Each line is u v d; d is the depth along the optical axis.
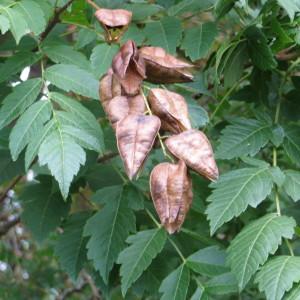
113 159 0.74
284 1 0.56
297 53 0.69
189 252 0.67
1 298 1.15
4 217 1.09
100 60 0.61
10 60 0.62
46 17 0.61
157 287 0.65
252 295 0.70
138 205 0.64
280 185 0.55
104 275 0.62
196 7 0.68
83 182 0.73
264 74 0.71
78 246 0.68
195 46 0.65
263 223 0.51
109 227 0.63
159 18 0.70
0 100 0.68
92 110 0.69
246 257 0.49
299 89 0.71
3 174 0.72
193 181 0.71
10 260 1.21
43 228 0.72
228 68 0.68
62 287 1.26
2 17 0.53
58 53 0.62
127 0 0.73
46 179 0.73
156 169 0.48
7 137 0.65
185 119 0.49
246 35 0.65
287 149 0.63
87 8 0.68
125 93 0.50
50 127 0.53
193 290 0.61
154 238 0.59
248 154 0.63
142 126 0.47
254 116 0.72
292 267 0.48
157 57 0.52
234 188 0.54
